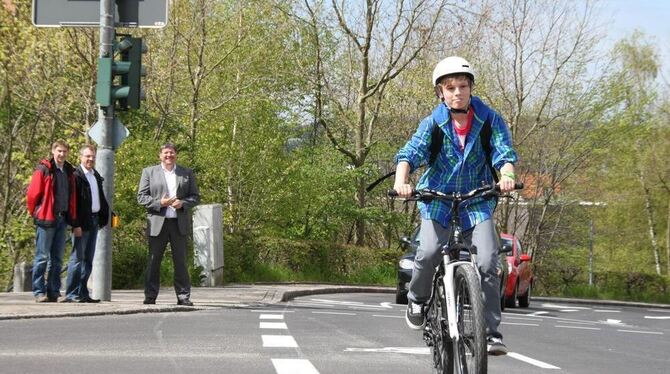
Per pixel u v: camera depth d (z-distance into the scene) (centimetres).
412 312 772
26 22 2956
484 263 702
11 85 3006
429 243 730
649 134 5334
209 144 3809
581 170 5347
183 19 3497
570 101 4741
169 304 1606
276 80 4172
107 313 1403
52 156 1600
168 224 1595
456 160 734
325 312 1664
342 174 4003
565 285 4325
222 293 2112
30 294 1816
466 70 721
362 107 4356
